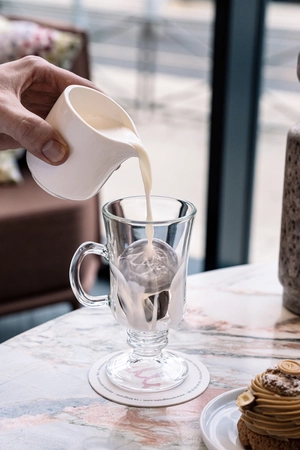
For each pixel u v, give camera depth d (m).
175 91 3.88
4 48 2.07
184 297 0.84
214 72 2.12
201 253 2.66
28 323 2.21
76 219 1.91
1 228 1.82
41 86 1.03
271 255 2.57
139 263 0.79
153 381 0.85
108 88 3.92
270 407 0.71
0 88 0.92
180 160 3.34
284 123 3.43
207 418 0.77
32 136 0.83
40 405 0.82
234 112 2.19
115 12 3.63
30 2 3.22
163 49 3.78
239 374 0.89
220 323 1.02
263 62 2.25
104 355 0.93
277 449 0.71
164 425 0.78
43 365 0.90
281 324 1.02
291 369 0.74
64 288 1.95
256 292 1.12
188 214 0.84
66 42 2.08
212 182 2.25
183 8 3.67
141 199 0.89
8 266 1.86
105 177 0.88
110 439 0.75
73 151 0.85
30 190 2.02
